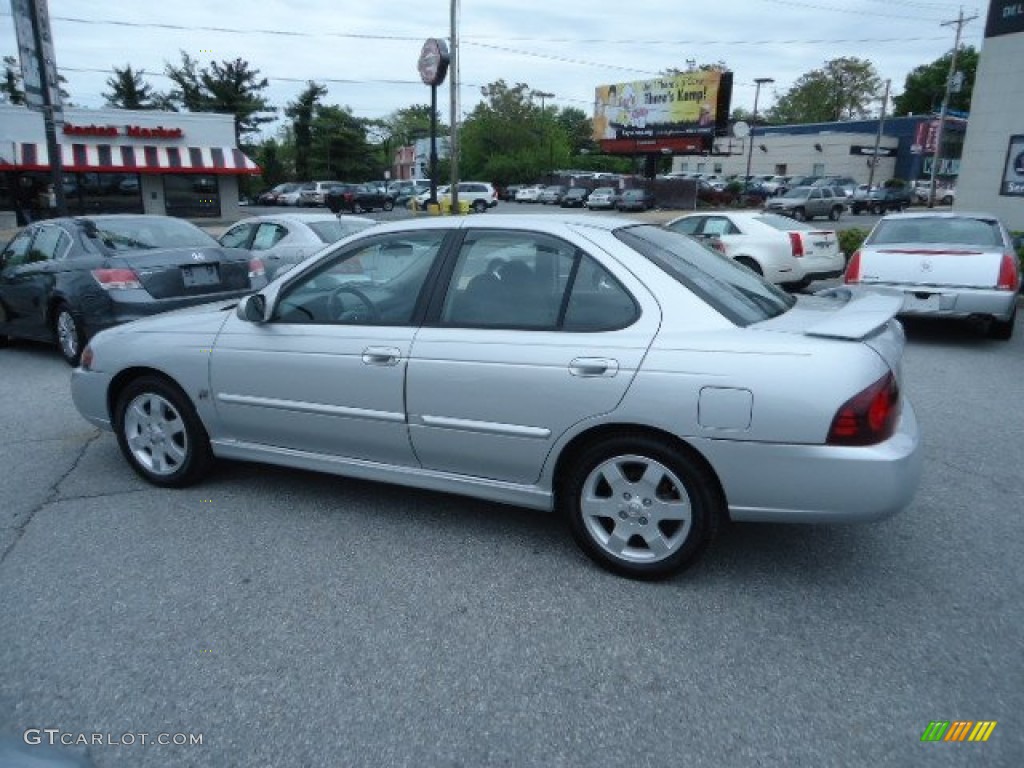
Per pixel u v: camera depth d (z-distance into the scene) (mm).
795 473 3090
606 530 3588
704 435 3176
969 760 2416
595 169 80750
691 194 46688
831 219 39562
